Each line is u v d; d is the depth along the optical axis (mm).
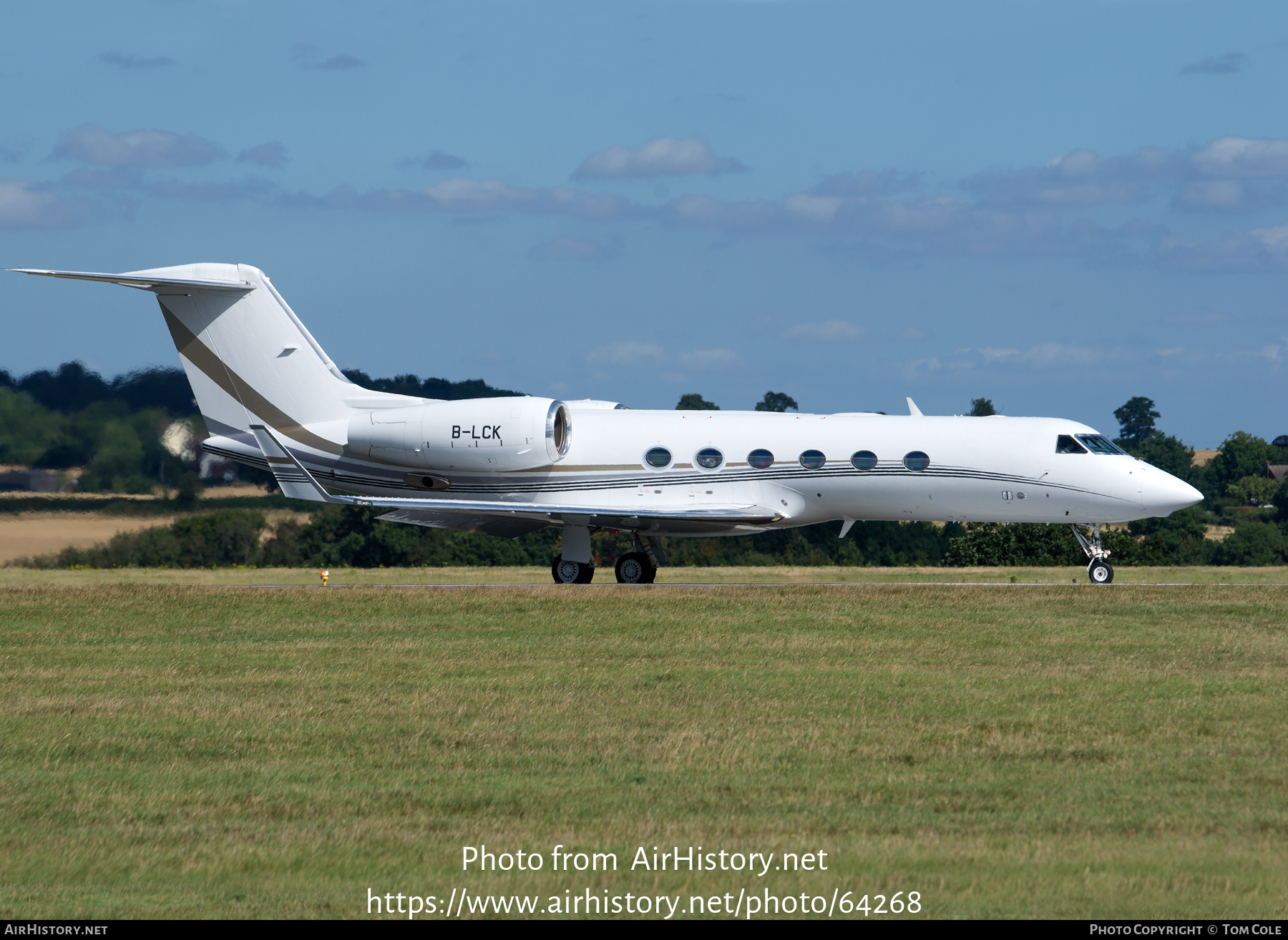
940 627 75938
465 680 61188
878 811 39000
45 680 62656
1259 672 61688
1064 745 47281
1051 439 98562
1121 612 82125
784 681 59750
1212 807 39125
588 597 90062
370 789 42188
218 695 58406
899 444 100125
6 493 138250
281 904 31672
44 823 38906
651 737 48906
